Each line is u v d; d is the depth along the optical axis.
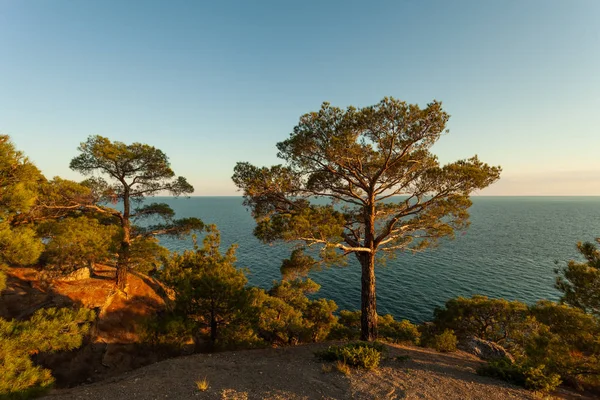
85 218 15.27
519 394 8.09
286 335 21.02
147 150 17.05
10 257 7.22
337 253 12.28
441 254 69.75
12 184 7.82
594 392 9.58
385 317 28.03
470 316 24.23
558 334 10.17
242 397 7.16
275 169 12.80
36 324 7.22
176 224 20.02
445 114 11.11
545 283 47.91
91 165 16.80
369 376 8.55
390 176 13.41
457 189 12.10
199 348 15.48
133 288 18.41
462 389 8.08
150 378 8.57
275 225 11.40
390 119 11.22
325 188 13.98
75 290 16.27
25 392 6.59
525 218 183.50
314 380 8.27
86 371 12.43
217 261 19.92
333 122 12.09
